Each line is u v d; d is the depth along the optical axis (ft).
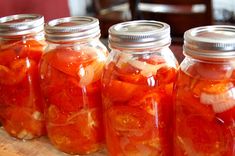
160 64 1.46
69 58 1.62
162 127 1.49
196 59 1.32
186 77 1.35
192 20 3.80
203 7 3.80
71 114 1.66
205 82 1.30
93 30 1.61
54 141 1.77
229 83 1.29
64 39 1.57
